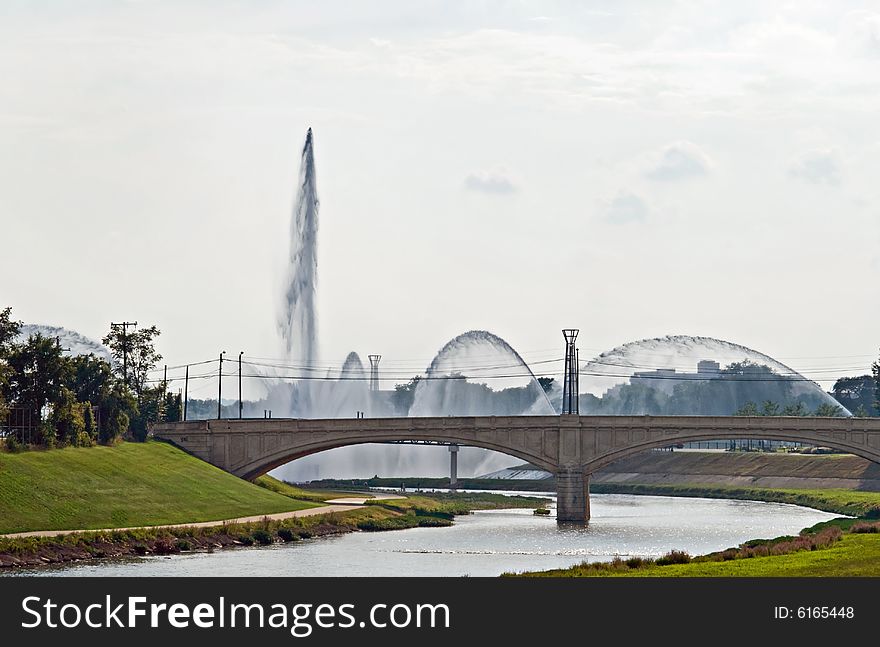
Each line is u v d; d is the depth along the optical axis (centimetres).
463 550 17638
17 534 16450
